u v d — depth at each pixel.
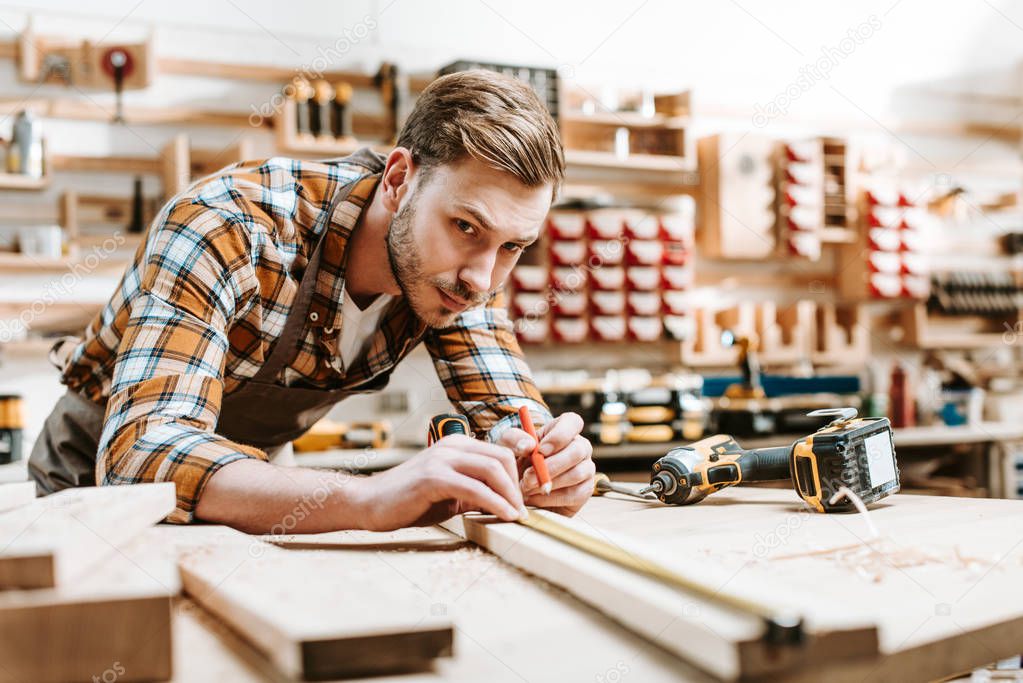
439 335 1.47
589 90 4.14
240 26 3.63
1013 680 0.88
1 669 0.48
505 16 4.07
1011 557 0.79
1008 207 4.95
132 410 1.03
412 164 1.13
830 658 0.51
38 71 3.27
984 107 5.05
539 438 1.16
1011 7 5.09
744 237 4.27
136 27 3.46
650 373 4.11
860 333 4.55
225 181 1.21
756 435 3.44
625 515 1.11
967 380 4.68
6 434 2.92
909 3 4.85
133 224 3.30
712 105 4.45
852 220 4.54
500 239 1.08
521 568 0.76
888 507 1.12
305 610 0.54
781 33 4.59
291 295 1.27
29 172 3.15
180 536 0.84
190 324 1.08
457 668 0.51
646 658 0.53
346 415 3.68
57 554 0.51
